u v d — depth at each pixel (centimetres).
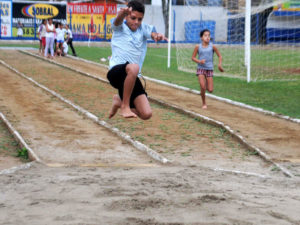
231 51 4403
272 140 1248
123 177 802
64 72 2825
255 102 1900
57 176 823
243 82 2573
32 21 5822
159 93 2134
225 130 1380
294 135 1322
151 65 3519
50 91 2056
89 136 1289
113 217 564
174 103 1853
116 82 770
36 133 1302
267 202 655
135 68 737
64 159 1041
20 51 4225
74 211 591
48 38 3650
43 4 5819
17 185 749
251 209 609
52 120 1491
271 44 5031
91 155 1086
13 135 1292
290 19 4991
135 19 773
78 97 1945
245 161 1058
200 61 1686
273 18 5031
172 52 5066
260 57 4025
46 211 595
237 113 1677
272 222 563
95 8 5947
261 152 1111
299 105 1834
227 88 2322
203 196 658
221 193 692
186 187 722
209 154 1113
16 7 5756
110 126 1387
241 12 4394
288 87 2350
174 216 570
